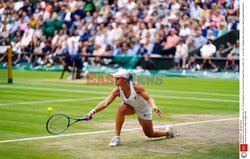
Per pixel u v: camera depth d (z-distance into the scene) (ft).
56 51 139.33
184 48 120.67
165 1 129.80
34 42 147.74
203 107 64.28
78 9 143.64
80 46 136.36
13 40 154.30
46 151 36.70
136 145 39.09
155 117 55.11
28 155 35.32
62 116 39.63
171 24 125.08
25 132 44.86
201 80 110.93
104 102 39.22
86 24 138.51
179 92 84.38
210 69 117.91
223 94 81.46
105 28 134.92
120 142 39.40
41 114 56.54
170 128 42.27
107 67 129.70
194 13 125.29
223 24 119.96
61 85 95.30
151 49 124.57
